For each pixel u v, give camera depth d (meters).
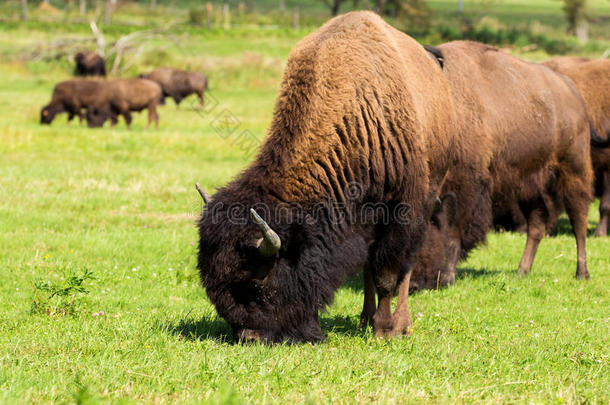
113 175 27.55
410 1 86.12
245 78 75.50
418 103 11.19
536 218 17.19
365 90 10.41
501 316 13.05
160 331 10.39
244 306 9.22
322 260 9.62
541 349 10.27
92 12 113.62
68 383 7.76
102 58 71.25
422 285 14.95
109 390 7.61
